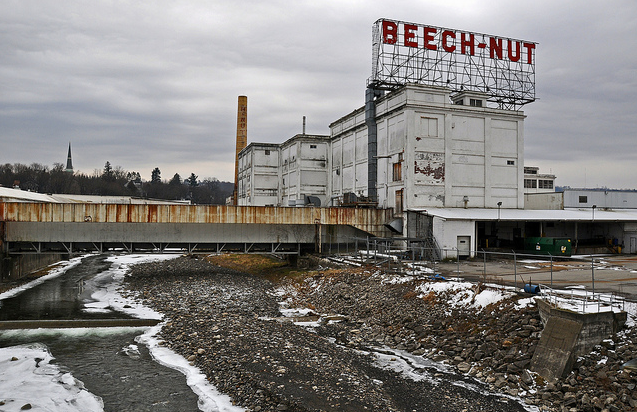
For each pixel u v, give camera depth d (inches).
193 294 1565.0
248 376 765.9
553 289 1018.7
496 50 2273.6
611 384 669.9
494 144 2128.4
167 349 961.5
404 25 2142.0
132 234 1889.8
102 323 1171.9
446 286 1139.3
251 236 2025.1
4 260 1787.6
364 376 786.8
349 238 2126.0
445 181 2020.2
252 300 1469.0
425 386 747.4
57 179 7106.3
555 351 751.1
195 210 1888.5
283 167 3361.2
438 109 2007.9
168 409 677.9
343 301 1346.0
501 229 2122.3
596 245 2069.4
